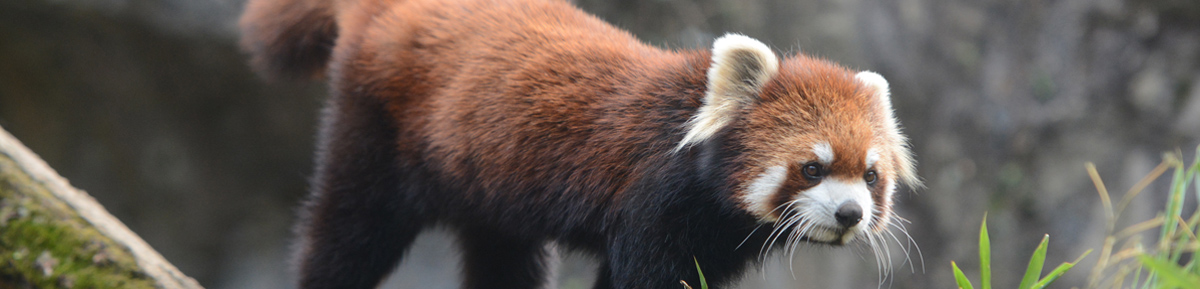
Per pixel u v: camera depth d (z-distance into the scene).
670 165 6.57
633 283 6.83
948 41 18.95
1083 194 19.42
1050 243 19.58
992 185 19.70
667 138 6.60
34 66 15.53
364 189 8.16
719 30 15.80
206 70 16.05
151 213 17.00
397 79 7.78
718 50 6.42
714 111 6.40
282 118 17.09
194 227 17.44
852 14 17.17
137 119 16.47
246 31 9.53
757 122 6.41
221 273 17.86
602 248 7.44
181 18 15.10
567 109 7.00
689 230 6.72
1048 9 19.23
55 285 4.72
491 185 7.38
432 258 18.47
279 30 9.11
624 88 6.90
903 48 18.22
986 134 19.52
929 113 18.88
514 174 7.22
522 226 7.55
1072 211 19.50
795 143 6.25
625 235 6.82
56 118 16.05
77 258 4.80
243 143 17.25
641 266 6.79
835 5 17.00
